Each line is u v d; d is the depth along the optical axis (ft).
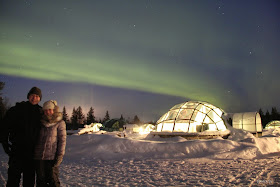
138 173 16.31
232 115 53.57
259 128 50.08
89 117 213.25
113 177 14.96
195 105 41.88
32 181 9.32
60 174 16.06
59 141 9.48
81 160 23.13
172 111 43.29
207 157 23.84
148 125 96.99
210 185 12.40
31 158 9.11
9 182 8.95
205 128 38.60
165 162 21.04
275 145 31.89
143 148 26.91
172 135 37.78
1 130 9.06
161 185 12.69
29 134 9.17
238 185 12.21
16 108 9.46
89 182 13.46
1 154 26.43
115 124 116.47
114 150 26.89
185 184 12.80
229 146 27.02
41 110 9.63
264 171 16.34
